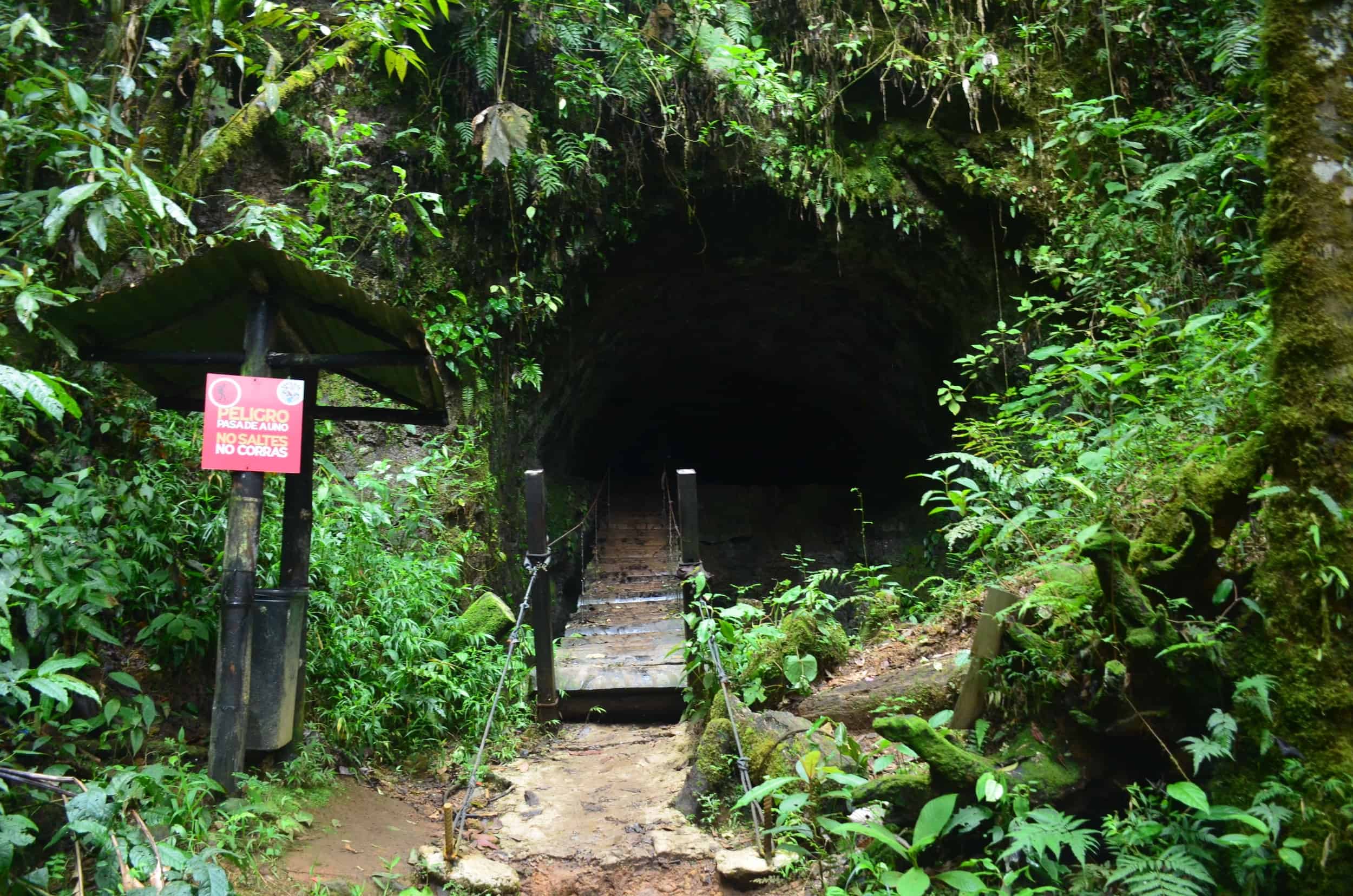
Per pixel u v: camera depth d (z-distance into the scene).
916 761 4.12
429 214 7.46
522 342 8.14
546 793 4.77
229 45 6.23
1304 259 3.15
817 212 8.10
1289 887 2.82
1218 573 3.39
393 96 7.45
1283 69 3.26
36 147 4.96
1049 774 3.49
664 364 12.48
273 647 4.27
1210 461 3.87
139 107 6.15
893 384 10.85
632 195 8.32
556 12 7.52
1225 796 3.09
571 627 7.80
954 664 4.69
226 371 4.51
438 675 5.21
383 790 4.72
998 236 8.05
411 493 6.55
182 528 4.82
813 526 12.93
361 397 7.00
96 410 4.99
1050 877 3.18
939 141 8.17
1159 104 7.75
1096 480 4.56
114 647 4.36
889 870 3.25
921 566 10.45
